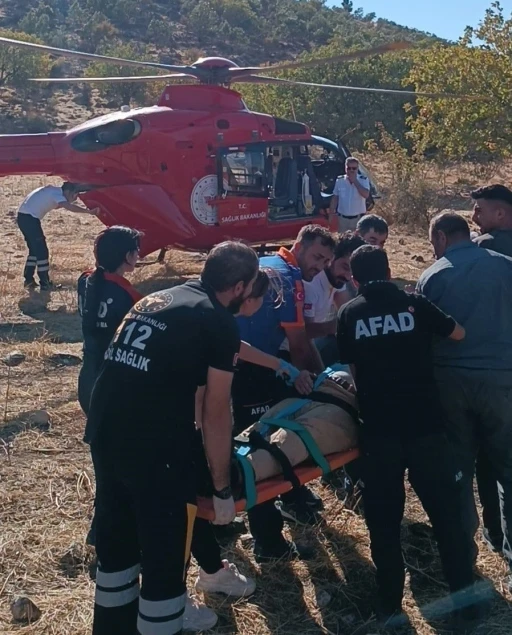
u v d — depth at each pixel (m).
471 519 3.86
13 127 32.78
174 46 63.16
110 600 3.28
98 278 4.24
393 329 3.76
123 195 10.37
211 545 3.98
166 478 3.08
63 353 7.97
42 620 3.84
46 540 4.54
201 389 3.61
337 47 29.17
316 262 4.69
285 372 4.23
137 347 3.12
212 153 10.41
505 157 19.58
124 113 10.52
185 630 3.79
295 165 10.97
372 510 3.82
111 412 3.14
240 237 10.77
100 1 66.62
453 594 3.80
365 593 4.15
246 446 3.83
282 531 4.71
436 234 4.22
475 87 18.67
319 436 3.91
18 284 10.79
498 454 4.02
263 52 66.56
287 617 3.95
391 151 20.00
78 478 5.28
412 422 3.73
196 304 3.15
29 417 6.26
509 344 3.95
